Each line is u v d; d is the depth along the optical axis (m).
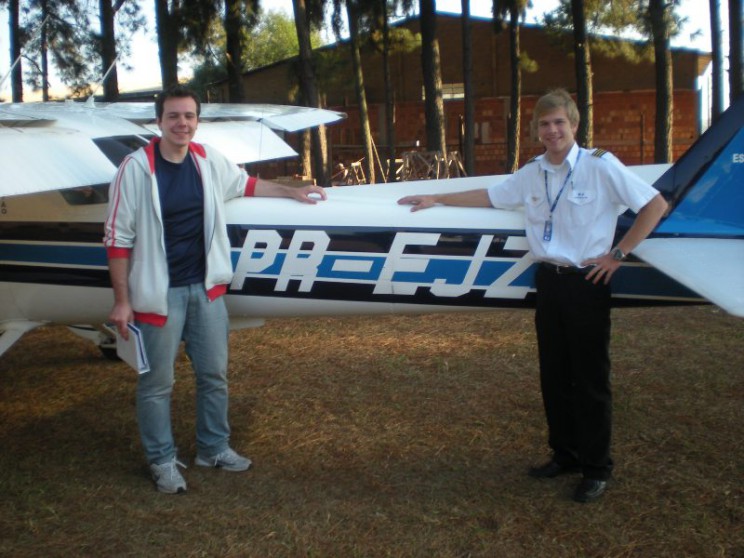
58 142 3.06
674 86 18.98
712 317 5.47
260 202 3.32
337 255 3.25
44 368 4.86
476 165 20.31
